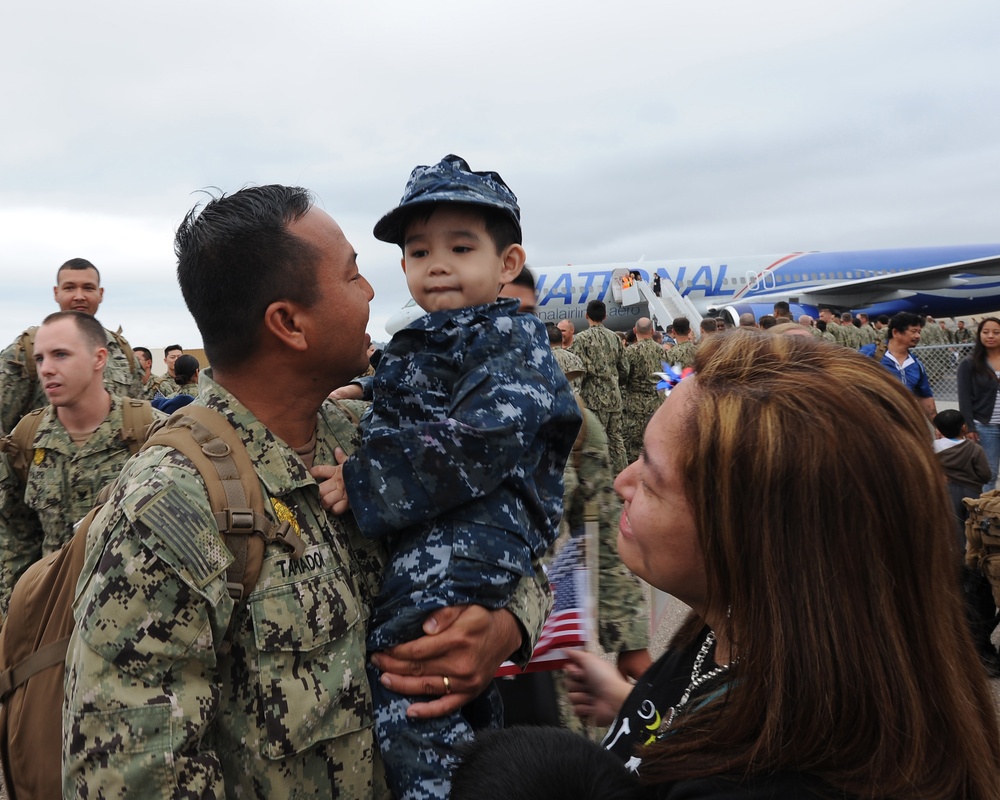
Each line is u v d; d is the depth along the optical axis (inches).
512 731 32.2
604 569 89.7
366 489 49.4
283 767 44.2
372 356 67.6
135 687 41.0
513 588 53.0
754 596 29.7
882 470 28.5
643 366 346.0
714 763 29.4
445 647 49.1
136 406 118.5
